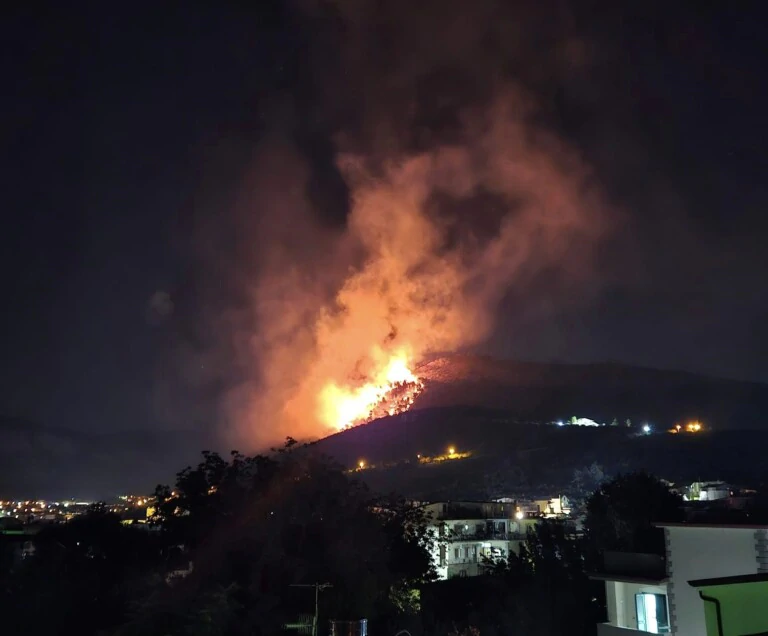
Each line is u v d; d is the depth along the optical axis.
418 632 32.00
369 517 35.03
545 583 36.16
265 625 28.27
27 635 29.48
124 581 34.16
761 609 10.88
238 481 35.28
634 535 34.88
